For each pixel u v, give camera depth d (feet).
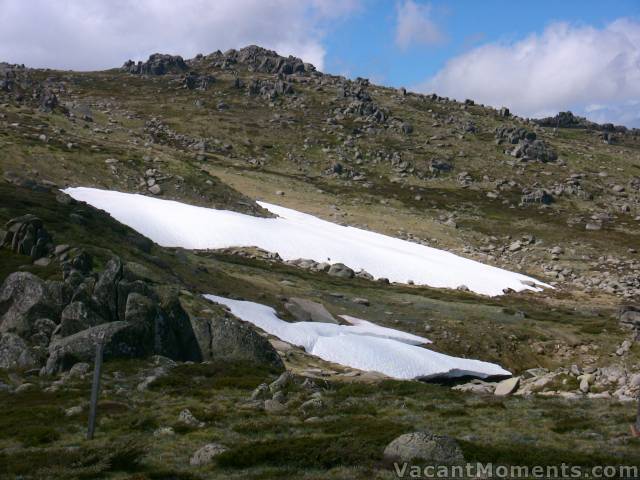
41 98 596.29
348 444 66.23
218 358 140.97
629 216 575.38
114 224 242.58
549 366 236.84
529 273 408.46
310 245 360.48
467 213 536.83
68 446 72.23
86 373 112.78
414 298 295.69
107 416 85.71
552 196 608.60
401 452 63.16
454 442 63.98
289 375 109.50
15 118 488.02
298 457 63.77
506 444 71.61
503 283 366.43
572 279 403.34
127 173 399.03
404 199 558.97
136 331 128.36
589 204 604.08
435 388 110.63
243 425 80.79
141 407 92.48
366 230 444.55
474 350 238.68
